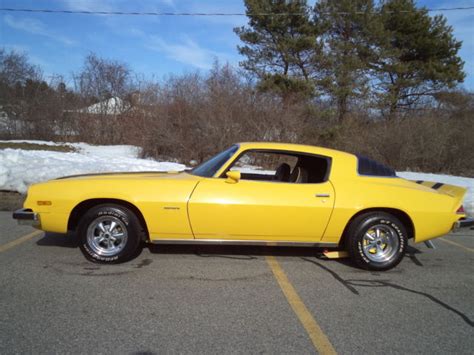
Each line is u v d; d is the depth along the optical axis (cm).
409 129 1652
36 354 273
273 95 1769
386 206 467
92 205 464
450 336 324
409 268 499
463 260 541
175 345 292
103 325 318
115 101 2128
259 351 289
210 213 446
